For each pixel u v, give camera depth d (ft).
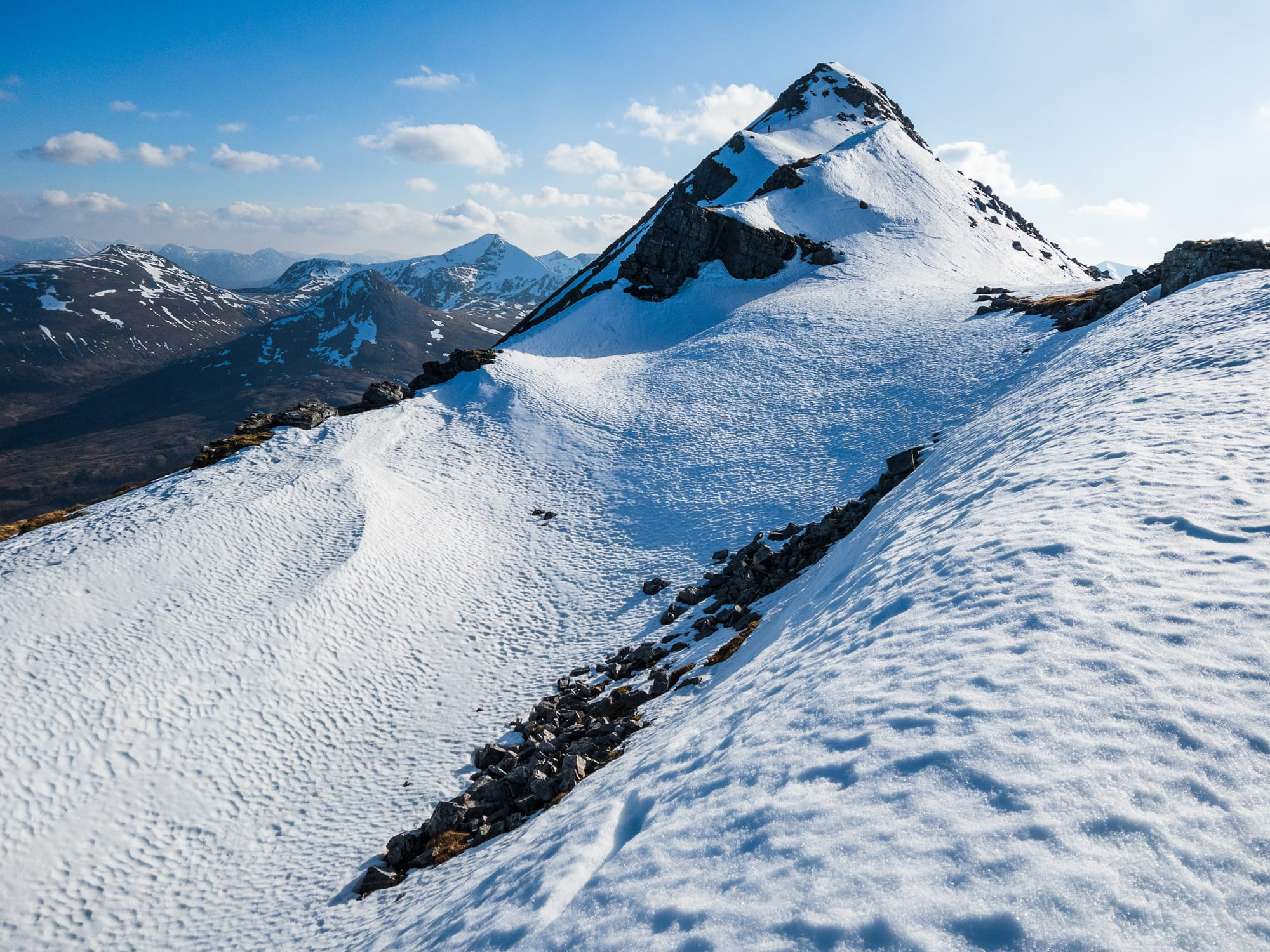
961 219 327.47
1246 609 24.81
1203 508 33.30
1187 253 114.62
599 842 31.60
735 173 367.86
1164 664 23.26
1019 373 138.92
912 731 24.57
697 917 20.58
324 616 98.58
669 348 220.43
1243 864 16.07
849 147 354.74
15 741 72.02
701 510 130.41
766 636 65.62
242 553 107.34
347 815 70.85
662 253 288.92
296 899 59.36
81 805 69.15
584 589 113.70
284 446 146.00
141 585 96.89
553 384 189.26
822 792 23.72
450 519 132.67
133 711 78.59
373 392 183.62
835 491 121.49
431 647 100.58
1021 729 22.34
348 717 86.33
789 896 19.51
